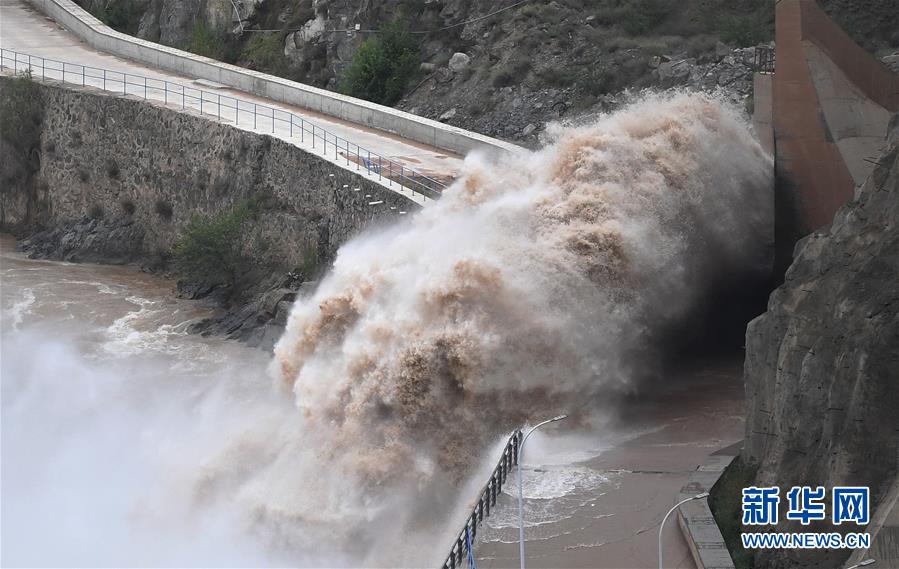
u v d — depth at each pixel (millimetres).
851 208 39125
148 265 73812
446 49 81812
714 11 79188
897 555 30438
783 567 33531
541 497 38344
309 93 78438
